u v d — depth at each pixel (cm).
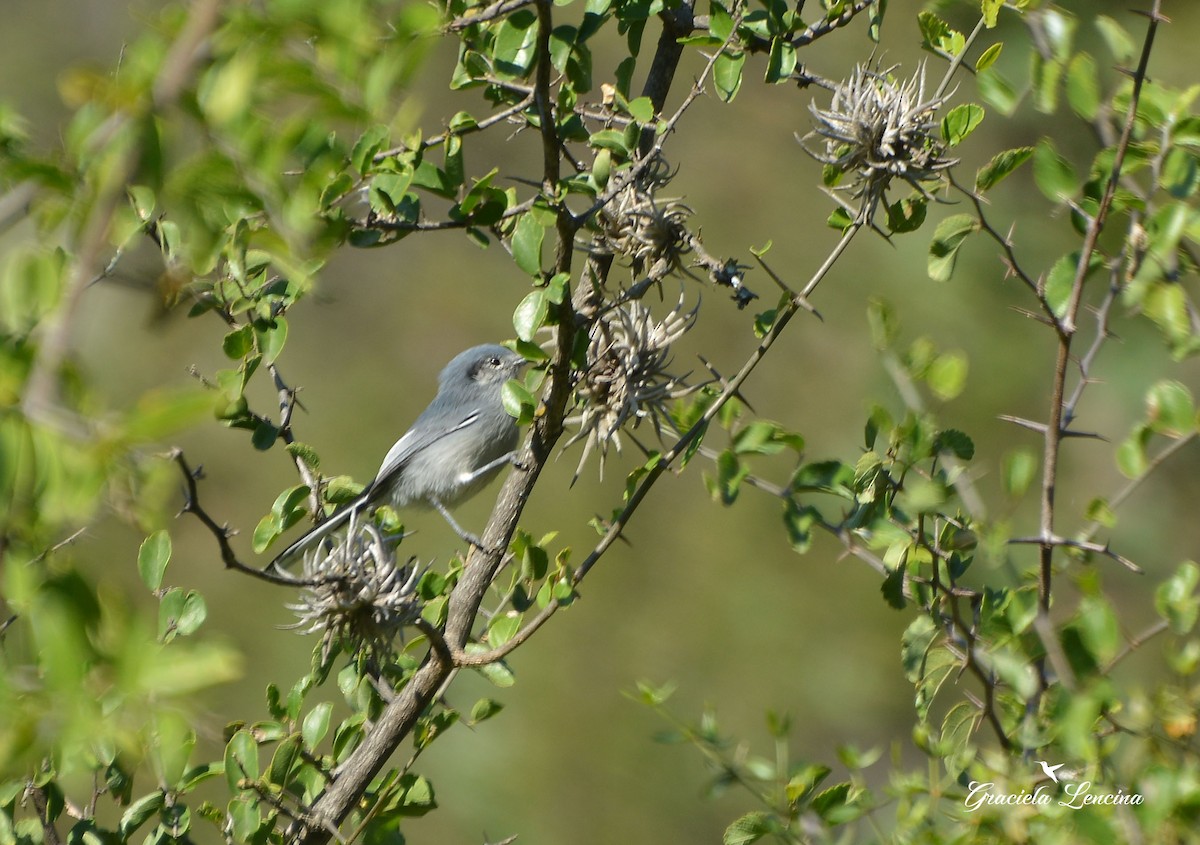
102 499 380
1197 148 704
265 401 1998
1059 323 652
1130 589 1688
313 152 471
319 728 750
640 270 784
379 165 693
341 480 855
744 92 2041
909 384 702
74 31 2342
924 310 1764
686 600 1745
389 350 2111
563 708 1650
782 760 673
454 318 2142
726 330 1897
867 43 1841
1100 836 545
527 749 1614
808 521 754
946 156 795
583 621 1712
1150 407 661
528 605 786
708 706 743
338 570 666
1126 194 688
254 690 1633
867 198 734
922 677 714
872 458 704
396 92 419
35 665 422
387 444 2003
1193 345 650
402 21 413
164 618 712
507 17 747
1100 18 720
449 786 1586
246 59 371
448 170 718
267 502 1895
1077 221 709
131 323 1947
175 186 382
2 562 361
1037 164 696
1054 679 702
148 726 480
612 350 741
